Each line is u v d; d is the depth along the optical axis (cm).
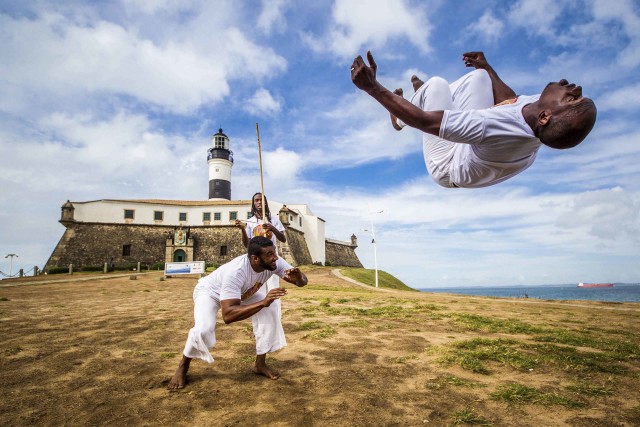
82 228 4416
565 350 511
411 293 2455
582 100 191
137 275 3297
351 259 7050
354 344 545
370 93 217
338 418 285
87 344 548
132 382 376
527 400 322
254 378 388
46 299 1376
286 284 2678
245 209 4881
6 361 452
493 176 238
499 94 249
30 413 299
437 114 208
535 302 1822
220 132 5791
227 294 354
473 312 1052
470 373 404
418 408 305
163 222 4803
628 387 363
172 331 652
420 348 521
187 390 352
